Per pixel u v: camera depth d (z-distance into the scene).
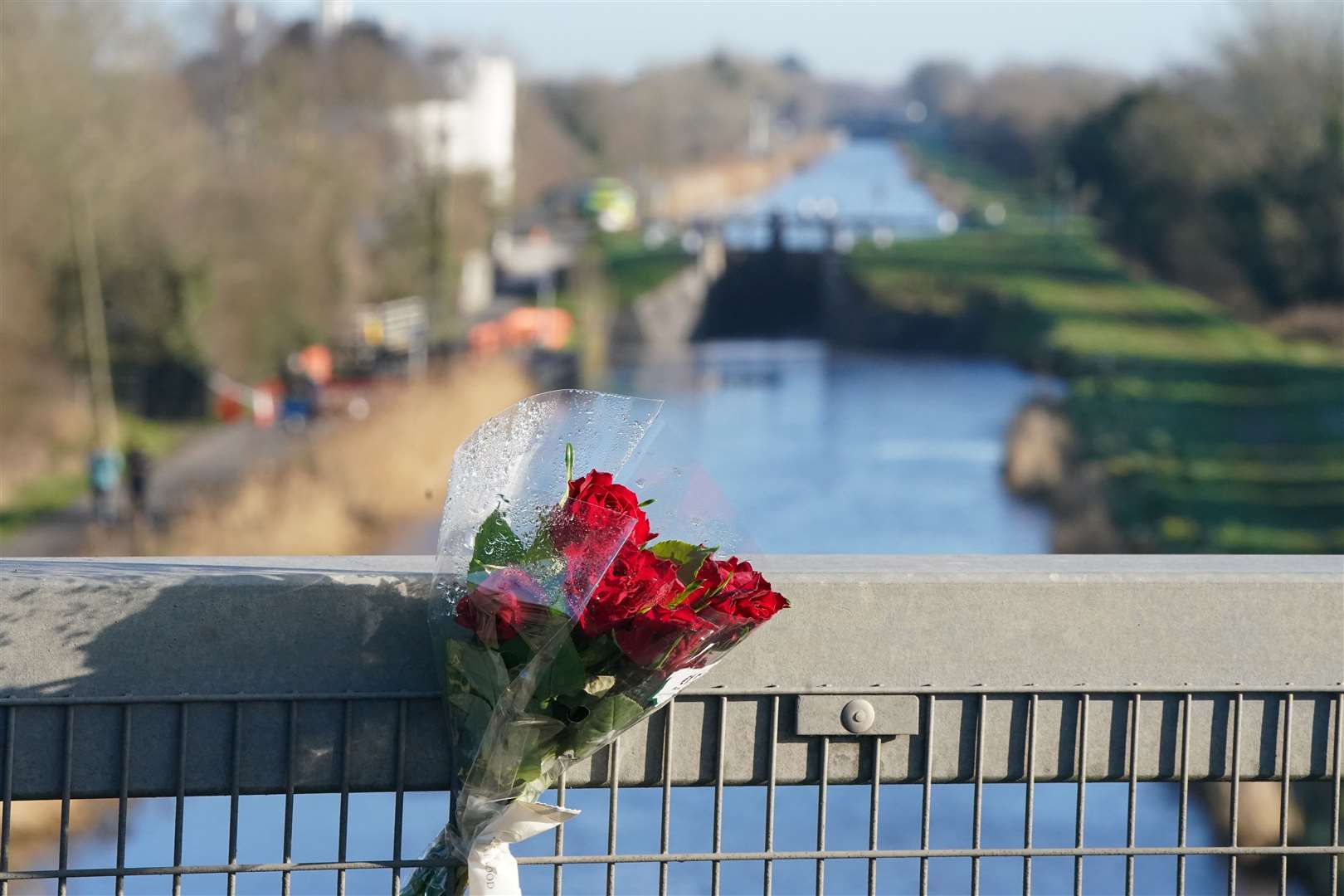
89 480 34.53
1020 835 12.56
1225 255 69.69
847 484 37.88
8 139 36.03
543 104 108.69
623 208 96.62
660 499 2.49
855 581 2.73
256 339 45.28
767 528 33.31
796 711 2.72
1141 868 11.74
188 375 41.41
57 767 2.54
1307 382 53.28
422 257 56.62
